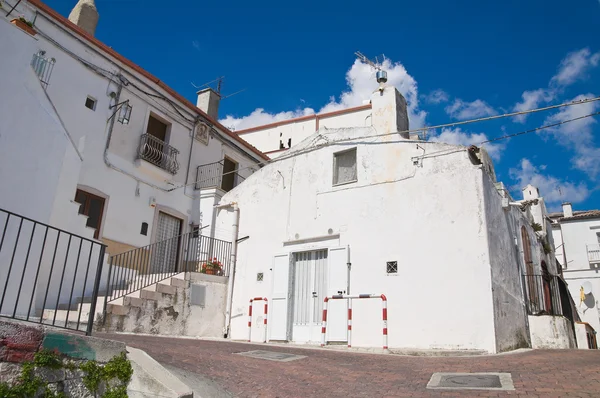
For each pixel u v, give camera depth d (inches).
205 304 526.6
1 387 168.2
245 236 579.8
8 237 325.1
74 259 453.1
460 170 453.4
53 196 364.2
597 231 1110.4
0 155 330.6
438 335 419.8
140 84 612.1
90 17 636.1
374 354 364.5
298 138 1025.5
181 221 643.5
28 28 366.6
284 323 506.0
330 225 513.7
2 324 173.9
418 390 228.5
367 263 476.1
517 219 565.3
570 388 212.5
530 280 561.3
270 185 582.6
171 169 627.5
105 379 203.2
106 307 407.8
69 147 466.9
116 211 552.1
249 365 282.2
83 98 535.5
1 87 340.2
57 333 190.1
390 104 522.3
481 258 420.8
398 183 484.4
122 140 575.8
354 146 526.0
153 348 298.8
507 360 319.9
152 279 524.7
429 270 441.7
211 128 720.3
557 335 483.5
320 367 288.7
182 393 196.7
